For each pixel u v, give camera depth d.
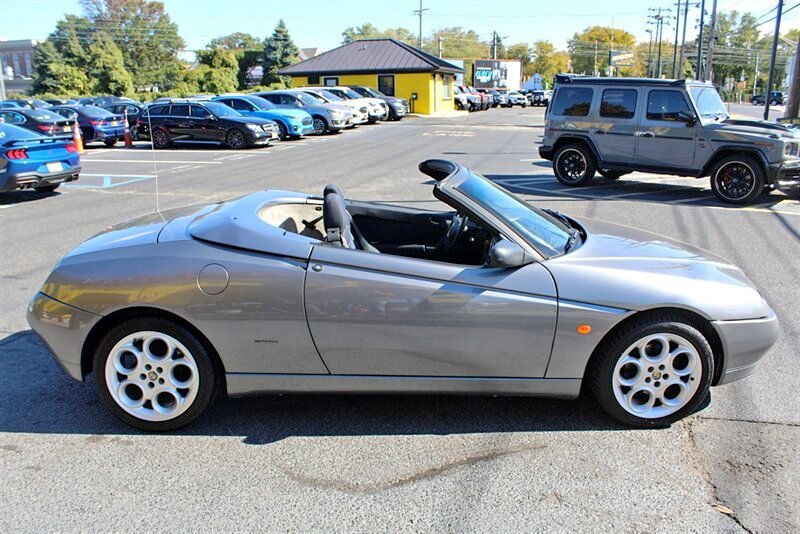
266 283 3.21
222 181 13.38
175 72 86.62
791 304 5.50
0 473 3.05
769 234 8.30
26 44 107.75
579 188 12.43
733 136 10.44
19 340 4.73
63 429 3.46
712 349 3.41
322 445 3.29
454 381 3.35
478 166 15.85
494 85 73.69
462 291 3.22
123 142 24.36
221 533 2.62
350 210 4.45
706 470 3.06
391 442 3.32
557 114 12.47
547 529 2.64
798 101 18.73
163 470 3.07
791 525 2.67
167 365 3.34
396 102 35.28
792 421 3.51
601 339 3.29
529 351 3.29
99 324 3.31
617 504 2.80
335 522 2.69
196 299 3.22
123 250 3.38
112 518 2.71
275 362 3.32
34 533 2.62
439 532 2.62
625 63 98.00
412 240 4.54
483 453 3.21
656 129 11.30
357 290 3.21
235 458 3.17
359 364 3.32
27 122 19.08
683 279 3.35
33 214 9.91
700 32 44.84
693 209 10.14
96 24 85.12
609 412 3.43
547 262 3.34
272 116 22.67
